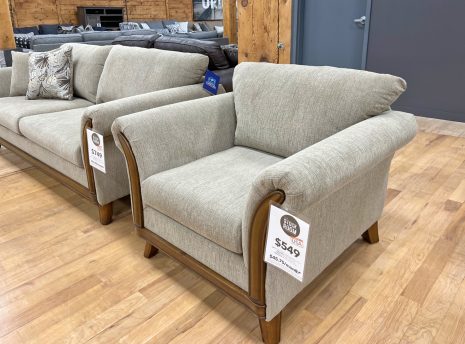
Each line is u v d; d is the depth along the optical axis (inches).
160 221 64.7
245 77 76.1
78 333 57.6
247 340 56.1
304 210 44.5
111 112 75.8
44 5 356.8
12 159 122.0
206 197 56.6
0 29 163.8
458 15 130.6
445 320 57.8
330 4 159.2
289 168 42.5
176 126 69.7
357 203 61.5
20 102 114.9
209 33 280.2
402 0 139.6
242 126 75.3
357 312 59.9
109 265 72.4
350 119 62.1
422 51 141.2
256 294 50.6
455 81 137.6
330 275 68.1
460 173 104.7
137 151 64.8
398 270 68.7
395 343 54.3
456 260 70.7
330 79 65.2
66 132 88.9
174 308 62.1
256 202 45.8
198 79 93.0
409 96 149.6
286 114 68.5
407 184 99.3
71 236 81.5
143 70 97.0
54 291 66.0
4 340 56.6
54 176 96.1
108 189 82.4
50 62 116.3
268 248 46.5
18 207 93.2
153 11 410.6
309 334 56.3
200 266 59.8
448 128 139.7
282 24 165.3
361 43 157.1
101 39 232.1
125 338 56.6
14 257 74.9
